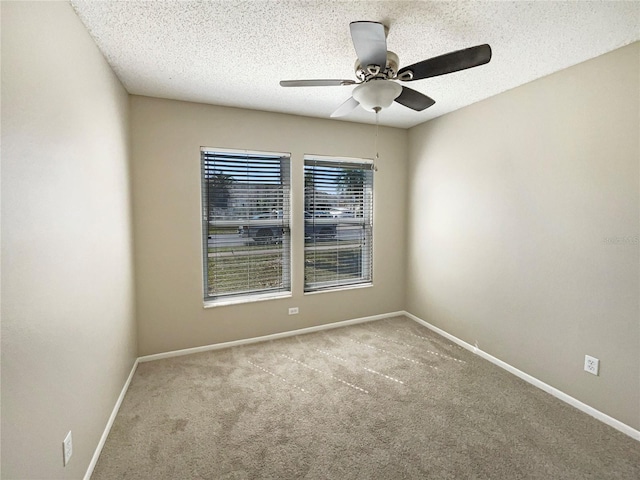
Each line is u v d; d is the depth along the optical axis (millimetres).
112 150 1981
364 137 3418
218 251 2930
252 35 1688
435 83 2311
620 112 1775
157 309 2676
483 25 1600
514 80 2244
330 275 3441
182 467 1547
